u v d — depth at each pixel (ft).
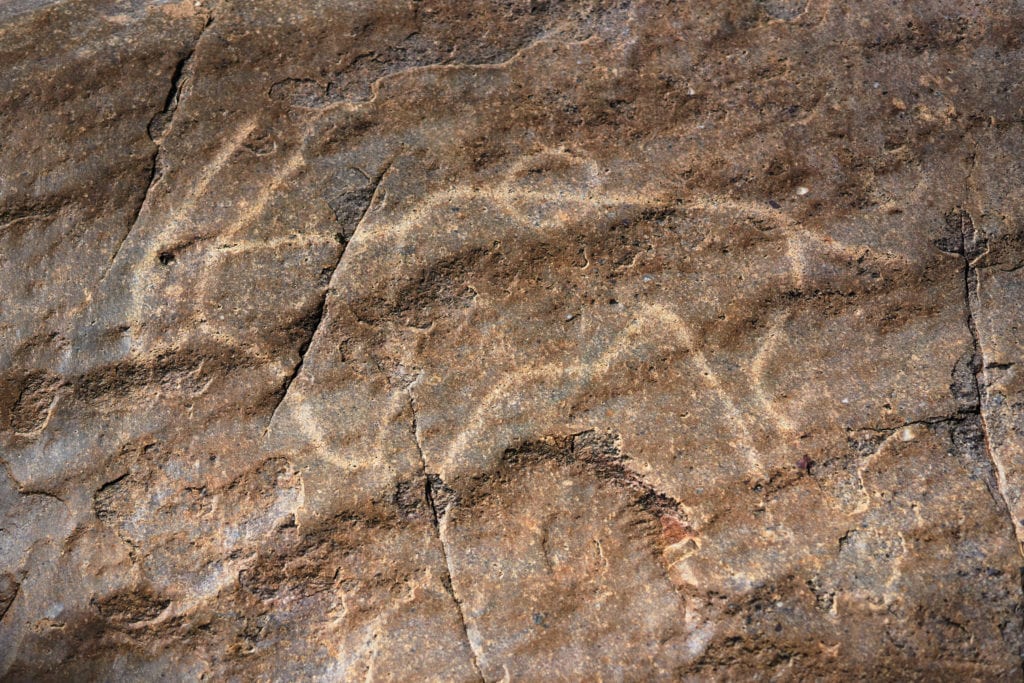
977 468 4.28
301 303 4.40
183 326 4.40
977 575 4.23
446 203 4.46
